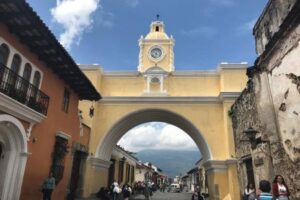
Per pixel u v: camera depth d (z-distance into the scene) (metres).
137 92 19.86
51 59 10.23
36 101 9.31
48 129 10.47
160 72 19.86
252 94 11.48
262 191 5.14
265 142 9.32
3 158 8.66
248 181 12.76
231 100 17.98
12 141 8.72
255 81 10.23
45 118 9.93
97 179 18.16
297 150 7.34
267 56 8.95
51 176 10.05
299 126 7.25
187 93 19.58
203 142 18.53
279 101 8.37
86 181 17.27
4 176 8.47
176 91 19.67
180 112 18.88
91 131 18.36
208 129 18.41
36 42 9.08
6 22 7.94
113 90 20.02
